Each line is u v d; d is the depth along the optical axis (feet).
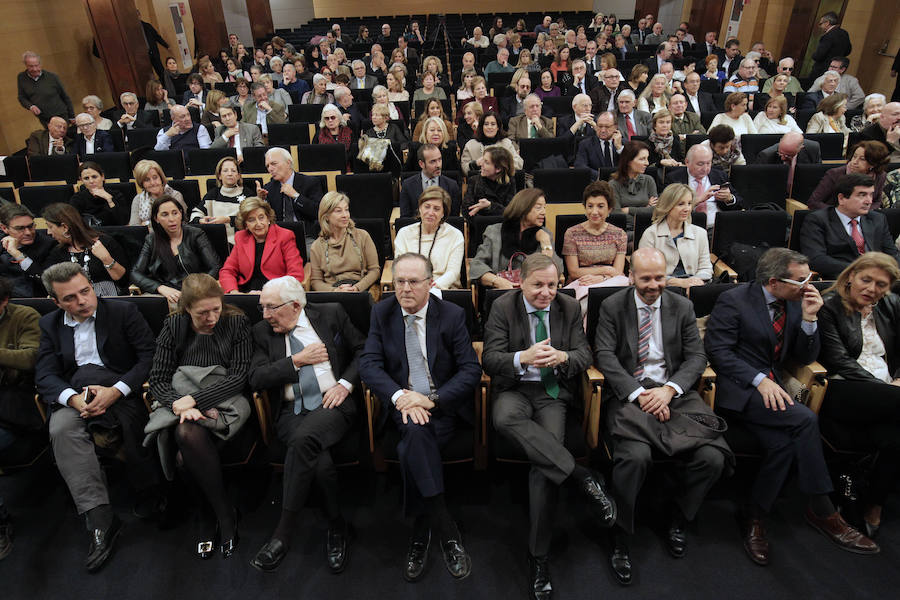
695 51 37.50
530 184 14.62
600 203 10.55
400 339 8.08
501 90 25.63
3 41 26.00
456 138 19.02
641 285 7.89
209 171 17.19
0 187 15.76
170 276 11.44
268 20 59.57
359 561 7.56
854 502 8.15
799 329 8.08
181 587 7.26
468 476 8.95
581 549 7.65
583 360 8.01
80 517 8.41
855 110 22.09
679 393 7.80
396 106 23.12
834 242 11.01
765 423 7.66
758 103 22.90
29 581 7.41
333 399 7.91
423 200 10.91
